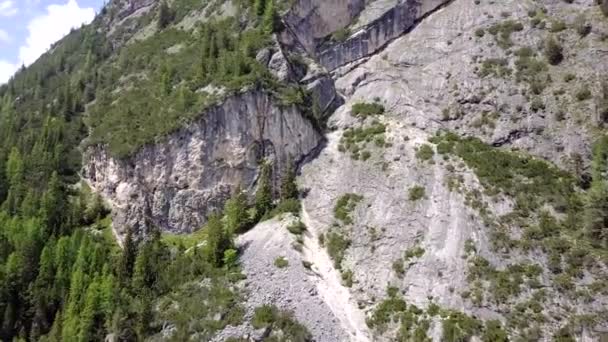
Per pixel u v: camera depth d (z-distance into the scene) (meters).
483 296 63.59
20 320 76.00
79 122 107.12
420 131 87.56
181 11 126.75
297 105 90.56
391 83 96.19
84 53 145.25
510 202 71.81
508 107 84.19
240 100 88.69
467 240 68.75
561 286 62.03
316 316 66.62
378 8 103.50
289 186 84.75
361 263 73.25
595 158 73.56
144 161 90.25
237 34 102.25
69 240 83.62
